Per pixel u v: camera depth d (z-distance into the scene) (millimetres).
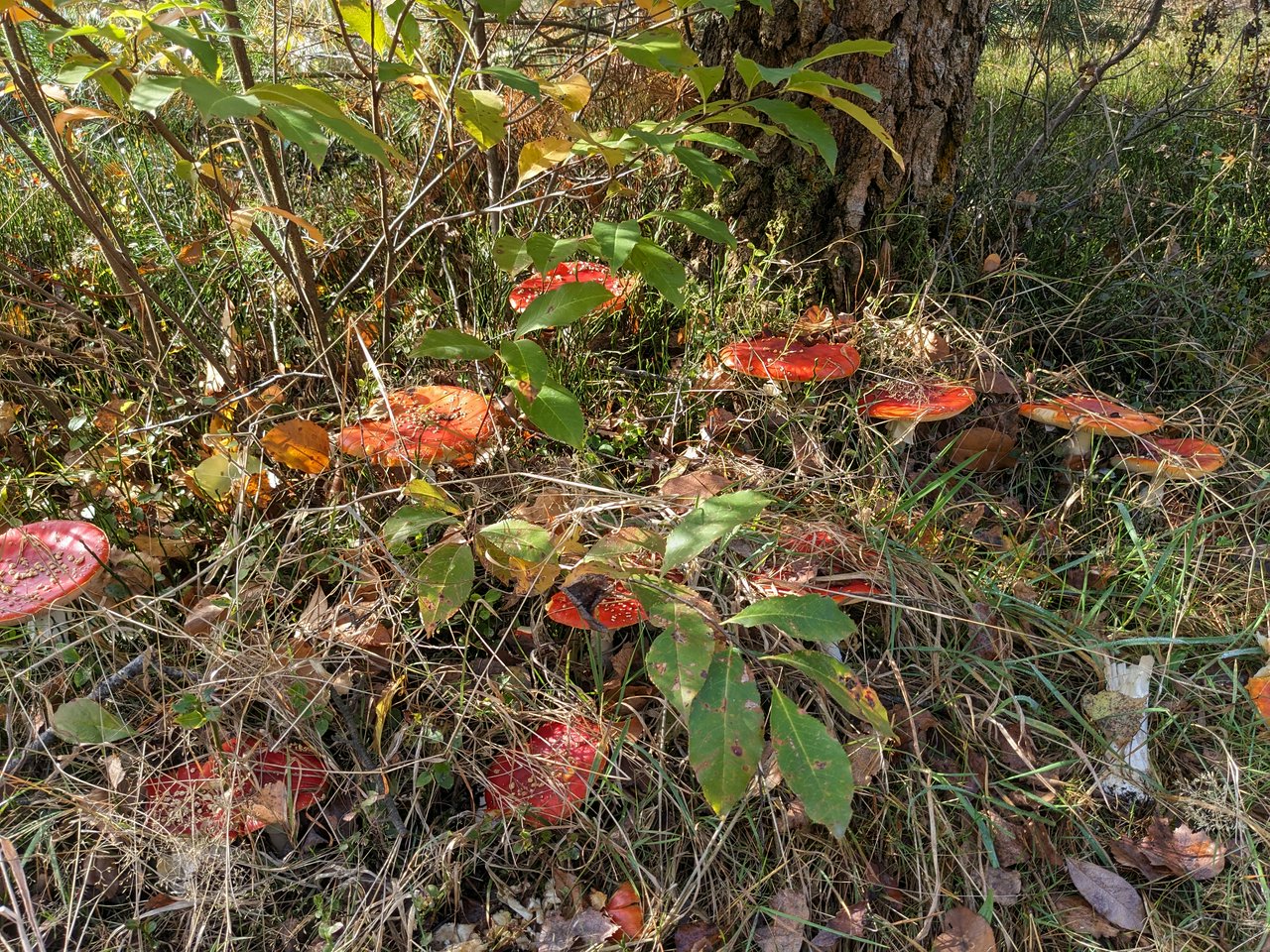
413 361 2766
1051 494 2912
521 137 3367
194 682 2023
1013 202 3578
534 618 2205
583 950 1795
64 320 2783
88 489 2369
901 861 1975
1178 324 3305
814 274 3123
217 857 1781
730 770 1611
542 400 1876
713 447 2699
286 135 1349
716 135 1991
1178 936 1891
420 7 3340
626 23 3383
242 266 2822
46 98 2127
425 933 1781
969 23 3018
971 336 2932
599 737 1993
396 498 2367
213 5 2273
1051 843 2002
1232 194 4188
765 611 1738
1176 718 2223
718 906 1890
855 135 3049
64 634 2102
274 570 2092
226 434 2311
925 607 2254
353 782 1939
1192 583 2398
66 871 1818
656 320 3117
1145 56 5996
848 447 2764
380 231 3223
